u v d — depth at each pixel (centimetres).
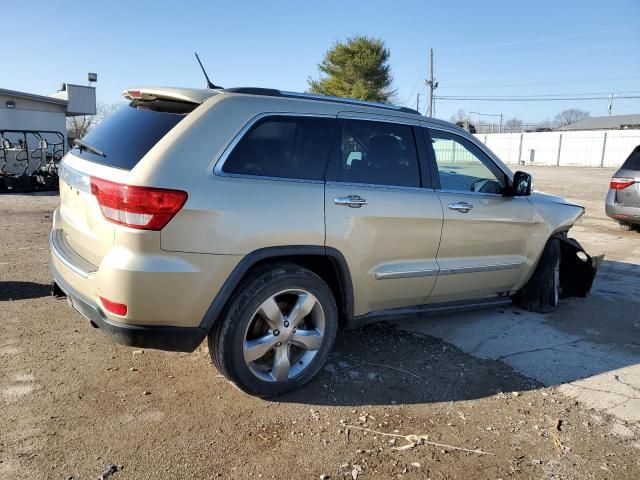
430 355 424
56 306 495
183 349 314
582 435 317
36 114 2595
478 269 450
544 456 295
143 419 315
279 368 341
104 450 284
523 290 543
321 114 363
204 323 311
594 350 446
